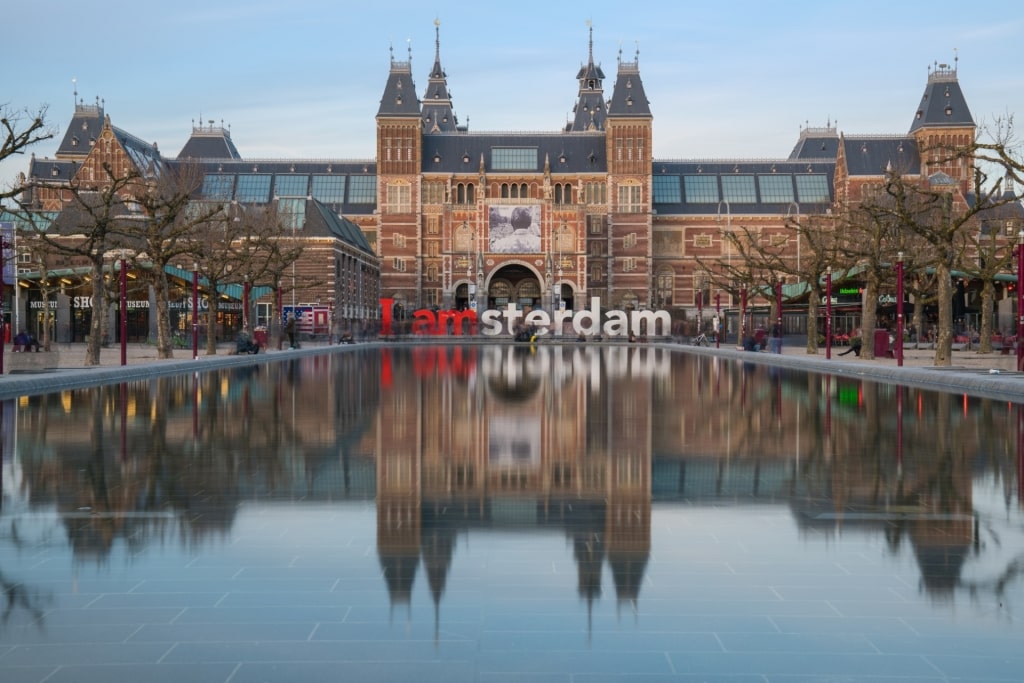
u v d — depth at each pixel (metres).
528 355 62.88
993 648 6.75
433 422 20.86
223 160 138.50
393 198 130.00
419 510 11.23
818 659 6.56
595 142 134.62
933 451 16.33
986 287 56.62
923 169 120.69
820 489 12.64
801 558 9.06
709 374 40.81
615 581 8.30
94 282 42.81
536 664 6.46
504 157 132.62
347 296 100.50
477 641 6.88
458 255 127.69
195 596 7.88
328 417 21.89
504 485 12.87
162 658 6.57
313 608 7.57
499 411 23.41
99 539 9.77
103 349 64.88
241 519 10.71
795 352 67.38
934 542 9.70
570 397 27.73
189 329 80.38
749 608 7.59
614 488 12.69
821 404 25.80
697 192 139.50
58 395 28.48
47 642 6.86
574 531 10.15
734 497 12.06
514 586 8.16
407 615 7.41
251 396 28.00
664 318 100.62
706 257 137.88
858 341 58.19
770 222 136.62
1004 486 12.87
